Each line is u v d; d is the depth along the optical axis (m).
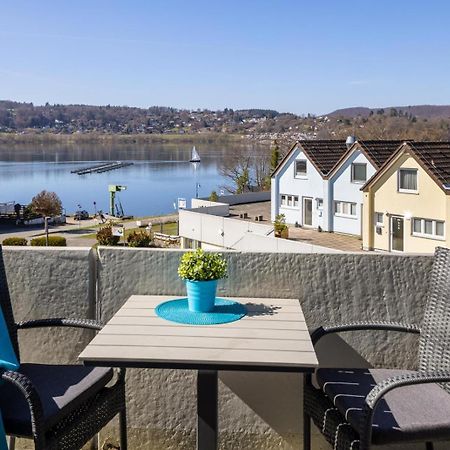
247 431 2.77
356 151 26.92
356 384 2.22
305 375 2.34
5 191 97.25
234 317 2.28
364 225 24.84
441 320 2.31
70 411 2.03
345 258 2.74
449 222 21.89
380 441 1.88
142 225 50.56
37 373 2.30
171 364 1.86
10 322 2.39
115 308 2.81
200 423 2.14
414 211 23.05
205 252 2.61
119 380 2.41
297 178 29.62
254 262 2.75
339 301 2.75
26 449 2.86
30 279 2.82
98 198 86.88
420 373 1.92
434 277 2.39
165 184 101.31
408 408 2.04
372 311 2.74
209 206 31.14
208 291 2.34
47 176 120.56
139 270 2.79
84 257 2.80
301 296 2.75
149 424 2.80
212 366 1.85
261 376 2.75
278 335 2.08
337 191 27.91
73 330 2.81
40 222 56.66
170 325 2.18
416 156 22.64
